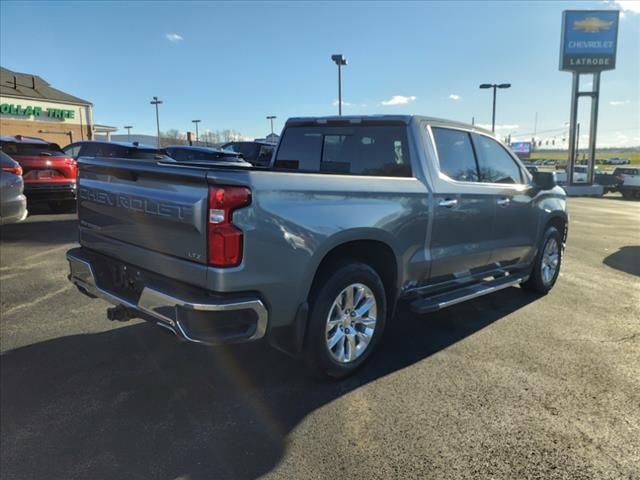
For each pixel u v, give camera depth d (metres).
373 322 3.70
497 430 2.97
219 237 2.70
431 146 4.20
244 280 2.78
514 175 5.34
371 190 3.48
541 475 2.57
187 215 2.79
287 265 2.96
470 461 2.68
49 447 2.72
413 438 2.88
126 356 3.89
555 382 3.60
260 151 16.38
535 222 5.52
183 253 2.88
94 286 3.56
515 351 4.18
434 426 3.01
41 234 9.02
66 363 3.75
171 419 3.03
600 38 32.78
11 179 6.91
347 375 3.60
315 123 4.71
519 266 5.47
